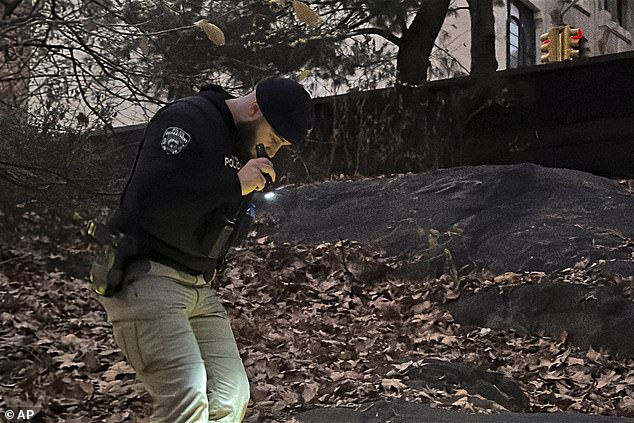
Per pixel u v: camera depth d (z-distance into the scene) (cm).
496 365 787
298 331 855
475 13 1733
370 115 1606
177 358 337
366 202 1216
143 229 338
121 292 338
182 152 330
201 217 336
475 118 1664
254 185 339
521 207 1151
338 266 1056
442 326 900
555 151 1645
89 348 735
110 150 1084
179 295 345
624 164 1605
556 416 572
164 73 877
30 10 827
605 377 780
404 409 559
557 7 3253
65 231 1068
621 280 913
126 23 843
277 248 1119
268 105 347
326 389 636
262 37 1081
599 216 1117
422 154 1616
